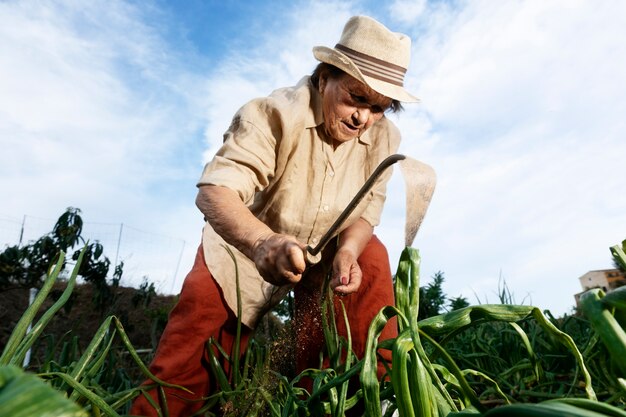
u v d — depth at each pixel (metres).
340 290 1.48
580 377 1.39
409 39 1.64
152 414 1.43
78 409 0.21
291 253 1.11
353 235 1.72
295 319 1.48
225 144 1.56
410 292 0.65
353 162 1.80
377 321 0.64
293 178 1.68
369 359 0.62
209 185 1.44
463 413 0.45
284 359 1.40
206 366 1.60
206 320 1.56
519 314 0.60
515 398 1.36
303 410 0.91
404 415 0.54
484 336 2.27
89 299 8.00
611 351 0.42
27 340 0.75
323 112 1.63
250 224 1.29
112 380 2.06
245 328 1.71
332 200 1.71
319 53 1.53
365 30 1.50
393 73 1.52
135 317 7.56
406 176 0.78
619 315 0.49
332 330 1.26
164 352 1.52
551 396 1.25
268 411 1.14
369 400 0.60
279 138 1.60
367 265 1.68
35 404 0.21
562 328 1.85
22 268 7.06
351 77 1.50
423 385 0.54
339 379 0.79
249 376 1.53
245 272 1.68
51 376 0.76
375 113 1.60
